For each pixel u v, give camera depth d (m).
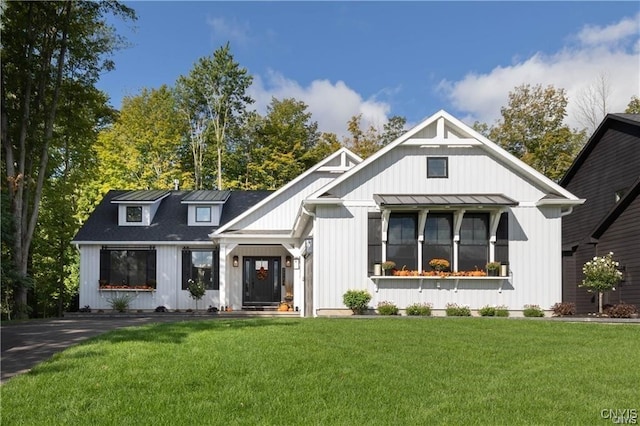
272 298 25.89
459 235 16.92
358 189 17.11
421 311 16.41
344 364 7.75
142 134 40.81
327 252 16.88
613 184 23.44
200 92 43.12
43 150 22.44
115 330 11.05
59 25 22.06
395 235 16.94
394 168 17.28
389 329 11.30
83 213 33.22
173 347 8.79
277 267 26.06
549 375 7.25
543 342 9.82
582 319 15.28
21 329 12.09
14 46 21.12
